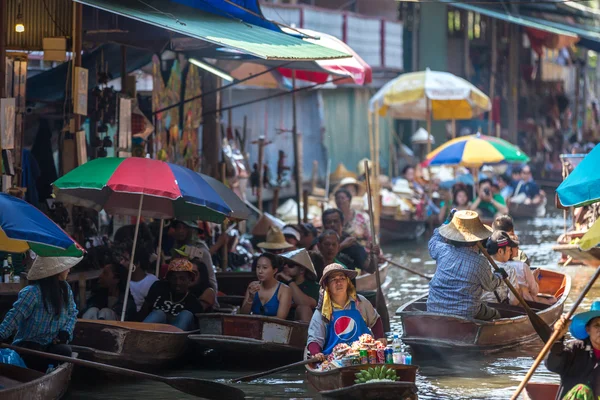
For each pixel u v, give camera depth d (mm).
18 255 16859
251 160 36719
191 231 18703
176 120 24219
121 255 16766
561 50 74875
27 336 13297
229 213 16031
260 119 37688
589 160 12484
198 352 16672
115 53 23016
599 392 10266
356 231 24047
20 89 17672
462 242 16219
